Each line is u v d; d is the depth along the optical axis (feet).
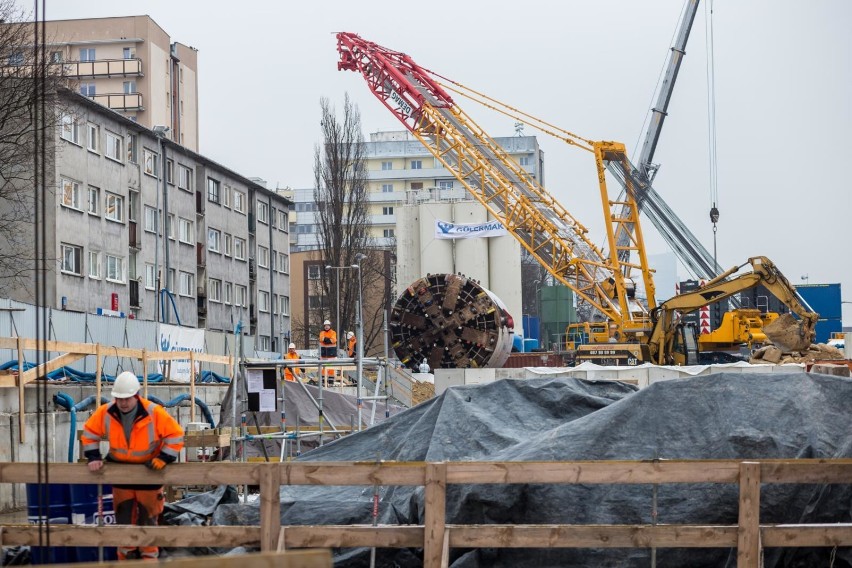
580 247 173.78
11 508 68.95
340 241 221.87
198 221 226.58
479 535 34.47
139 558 36.88
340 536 34.94
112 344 110.93
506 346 162.50
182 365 126.62
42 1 30.81
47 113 137.39
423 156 538.88
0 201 156.97
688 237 217.36
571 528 34.40
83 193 173.06
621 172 172.86
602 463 33.91
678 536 34.24
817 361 103.91
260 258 264.11
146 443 35.70
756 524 33.60
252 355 173.58
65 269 167.43
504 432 43.45
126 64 292.61
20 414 69.46
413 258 272.10
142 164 196.54
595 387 47.09
